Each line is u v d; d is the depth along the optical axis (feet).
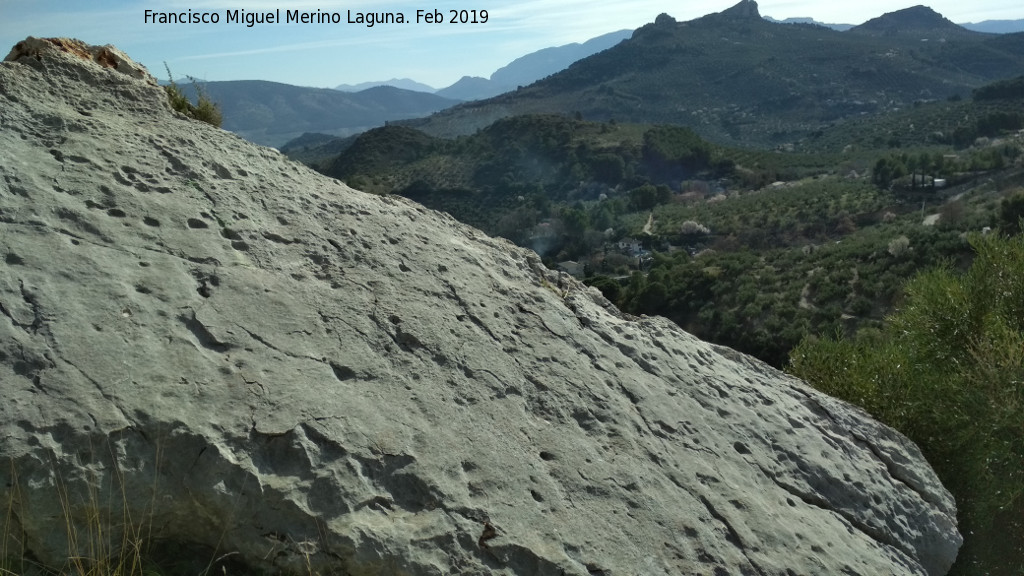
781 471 14.61
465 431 11.15
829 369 24.64
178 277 11.33
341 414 10.29
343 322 12.07
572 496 11.04
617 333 16.24
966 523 19.81
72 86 14.75
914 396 22.21
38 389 8.75
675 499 12.03
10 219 10.84
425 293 13.82
